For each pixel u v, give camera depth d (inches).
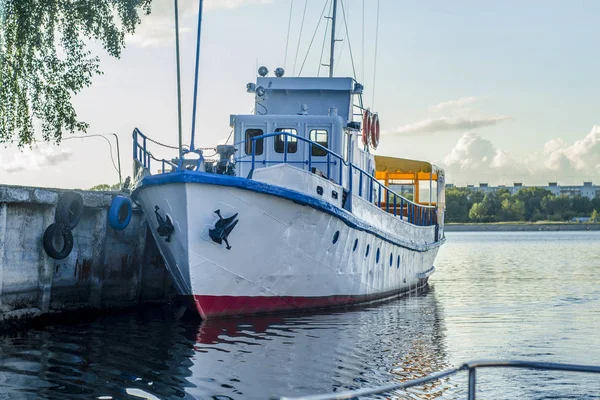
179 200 674.8
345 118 906.1
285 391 482.0
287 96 916.0
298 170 722.2
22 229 690.8
